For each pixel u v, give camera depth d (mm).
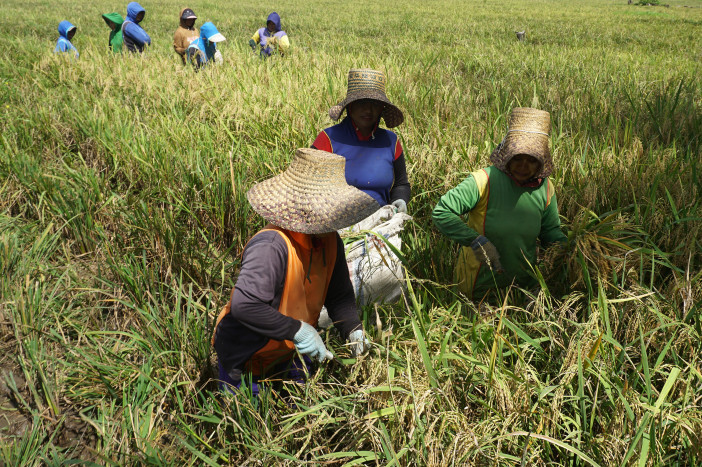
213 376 2938
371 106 3559
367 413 2377
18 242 4160
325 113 6473
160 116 6391
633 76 9297
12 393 3025
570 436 2311
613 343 2586
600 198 4238
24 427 2811
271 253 2211
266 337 2264
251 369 2625
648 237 3438
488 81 8953
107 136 5602
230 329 2451
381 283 3318
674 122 5895
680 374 2529
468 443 2127
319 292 2471
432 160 4766
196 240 4195
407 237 4047
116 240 4211
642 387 2590
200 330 2943
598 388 2523
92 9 30062
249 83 7918
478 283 3406
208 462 2281
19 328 3270
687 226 3492
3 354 3297
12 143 5762
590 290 2969
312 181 2199
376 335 2746
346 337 2652
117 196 4453
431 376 2307
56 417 2789
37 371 2979
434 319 3016
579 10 43469
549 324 2871
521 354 2576
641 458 2029
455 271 3561
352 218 2186
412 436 2195
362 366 2594
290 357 2650
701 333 2725
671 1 77062
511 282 3385
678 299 3029
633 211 4016
